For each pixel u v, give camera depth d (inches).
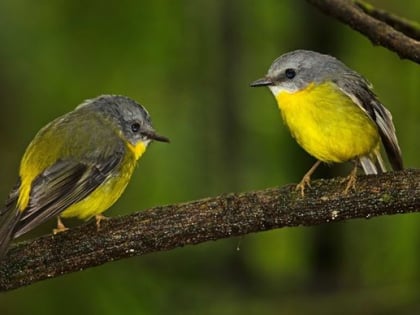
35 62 617.9
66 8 620.4
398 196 377.7
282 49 642.2
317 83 434.3
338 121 426.9
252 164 631.2
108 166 424.2
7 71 615.5
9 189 607.5
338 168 612.7
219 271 601.0
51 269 386.0
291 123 439.8
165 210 387.2
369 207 380.2
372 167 443.2
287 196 383.6
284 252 634.8
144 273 594.2
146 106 633.6
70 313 574.2
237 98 634.8
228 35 634.8
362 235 621.9
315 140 434.3
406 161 641.6
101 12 623.8
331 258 603.8
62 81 620.1
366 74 656.4
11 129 617.3
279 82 439.8
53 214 401.1
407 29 439.5
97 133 430.3
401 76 653.3
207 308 580.7
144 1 628.4
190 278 597.0
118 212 626.8
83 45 623.2
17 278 384.8
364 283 589.0
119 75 628.4
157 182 632.4
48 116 616.4
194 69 636.7
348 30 641.0
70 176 410.6
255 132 637.9
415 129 646.5
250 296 585.6
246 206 383.9
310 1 430.9
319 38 625.9
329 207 381.7
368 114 428.1
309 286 589.0
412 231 617.6
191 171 631.2
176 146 633.6
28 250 386.0
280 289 587.2
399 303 555.5
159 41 632.4
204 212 384.8
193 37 636.1
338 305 561.0
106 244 386.0
